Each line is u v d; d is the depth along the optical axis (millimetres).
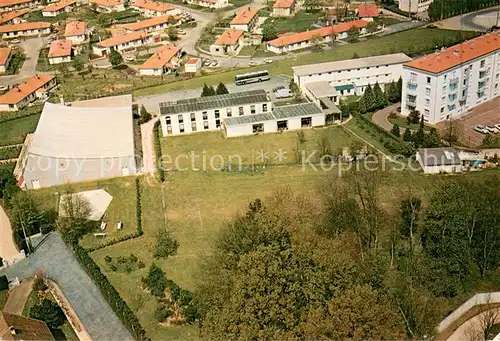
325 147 145375
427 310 86375
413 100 160875
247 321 73000
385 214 113750
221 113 166875
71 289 104250
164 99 194250
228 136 160875
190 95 195875
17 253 116750
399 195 123062
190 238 115625
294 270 78188
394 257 100500
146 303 98500
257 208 107562
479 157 135125
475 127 152625
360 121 163250
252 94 173750
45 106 163125
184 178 140250
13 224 124688
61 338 91875
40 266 111812
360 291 74062
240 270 79188
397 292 87312
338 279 78938
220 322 73938
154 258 110312
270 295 74375
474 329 86312
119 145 146500
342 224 104250
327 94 173625
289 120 161375
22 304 100562
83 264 109438
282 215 96750
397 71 189125
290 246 84688
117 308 95688
